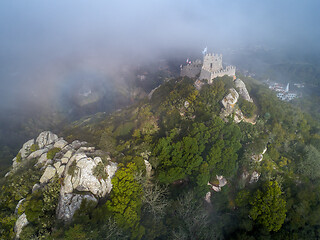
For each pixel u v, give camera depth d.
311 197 70.38
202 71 95.38
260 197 63.56
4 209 61.12
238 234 62.00
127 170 59.72
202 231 59.28
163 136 80.62
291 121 91.44
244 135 79.81
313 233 63.97
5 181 74.00
